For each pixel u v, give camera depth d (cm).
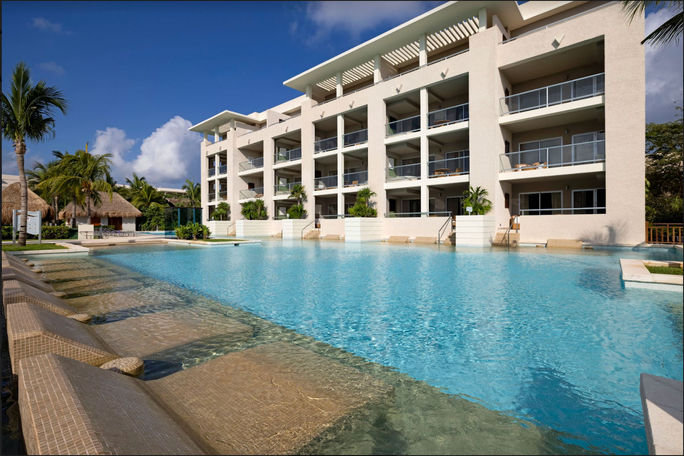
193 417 221
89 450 142
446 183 1680
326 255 1204
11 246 1370
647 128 1541
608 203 1251
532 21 1727
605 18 1266
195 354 337
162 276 800
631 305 477
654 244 1174
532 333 384
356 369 303
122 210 3241
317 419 222
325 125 2453
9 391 254
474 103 1557
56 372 210
